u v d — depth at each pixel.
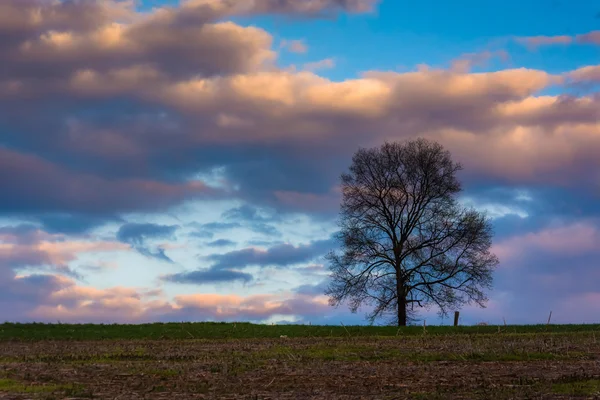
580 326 40.06
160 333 36.22
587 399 12.37
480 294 49.91
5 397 12.69
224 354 22.94
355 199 51.78
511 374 16.61
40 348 26.84
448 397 12.79
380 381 15.41
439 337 31.56
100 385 14.70
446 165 51.06
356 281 50.78
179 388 14.18
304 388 14.27
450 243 50.56
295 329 38.81
